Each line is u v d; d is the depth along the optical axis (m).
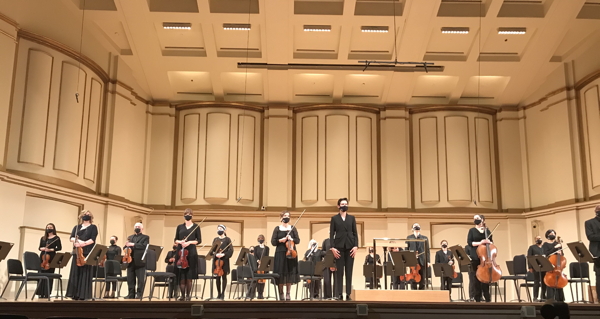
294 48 14.04
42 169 10.78
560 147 13.78
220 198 14.88
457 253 9.04
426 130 15.55
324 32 13.48
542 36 13.09
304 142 15.46
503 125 15.59
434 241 14.92
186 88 15.55
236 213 14.78
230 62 14.16
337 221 7.89
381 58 14.09
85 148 12.16
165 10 12.44
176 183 15.21
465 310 6.75
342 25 12.93
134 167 14.41
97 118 12.77
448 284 11.16
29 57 10.66
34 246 10.30
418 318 6.73
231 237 14.77
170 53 13.97
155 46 13.59
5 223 9.70
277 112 15.45
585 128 13.18
